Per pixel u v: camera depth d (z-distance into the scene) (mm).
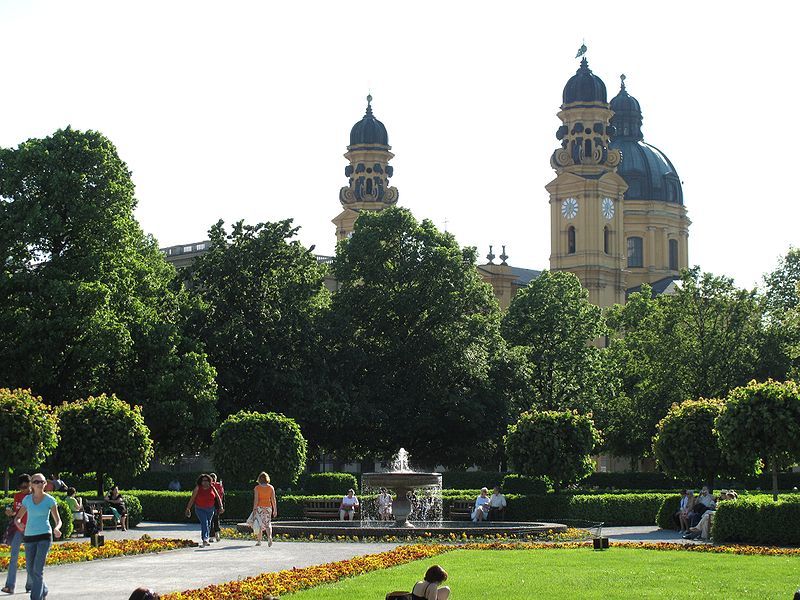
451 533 40500
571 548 34969
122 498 46781
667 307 91500
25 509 24672
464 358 85312
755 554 33156
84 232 66875
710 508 43594
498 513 51562
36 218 64750
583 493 60688
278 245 81250
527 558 30969
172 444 70562
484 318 88312
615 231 145625
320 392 78312
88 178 67375
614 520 52250
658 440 54344
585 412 92500
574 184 143625
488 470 94562
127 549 33125
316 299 85625
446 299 86125
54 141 67312
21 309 64125
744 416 45250
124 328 64688
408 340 86312
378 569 28125
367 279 88688
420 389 84938
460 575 26594
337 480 65250
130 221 69125
